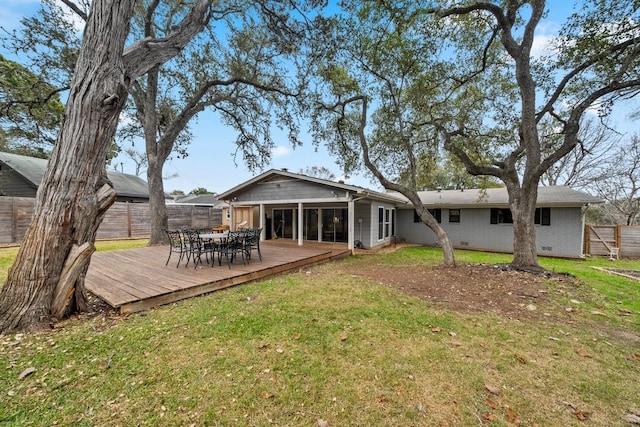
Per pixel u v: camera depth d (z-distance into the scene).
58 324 3.18
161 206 10.18
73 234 3.31
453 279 5.57
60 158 3.18
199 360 2.45
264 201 11.16
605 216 17.30
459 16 6.48
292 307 3.82
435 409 1.88
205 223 16.28
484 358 2.53
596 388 2.12
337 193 9.52
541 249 10.62
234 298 4.23
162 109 11.01
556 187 11.80
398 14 5.83
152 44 3.80
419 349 2.68
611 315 3.69
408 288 4.93
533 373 2.31
